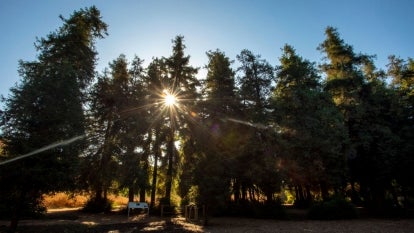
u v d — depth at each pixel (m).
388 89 23.81
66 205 29.62
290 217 21.06
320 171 20.97
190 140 25.00
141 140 24.69
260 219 20.05
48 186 12.17
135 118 24.86
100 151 24.48
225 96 23.98
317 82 24.45
